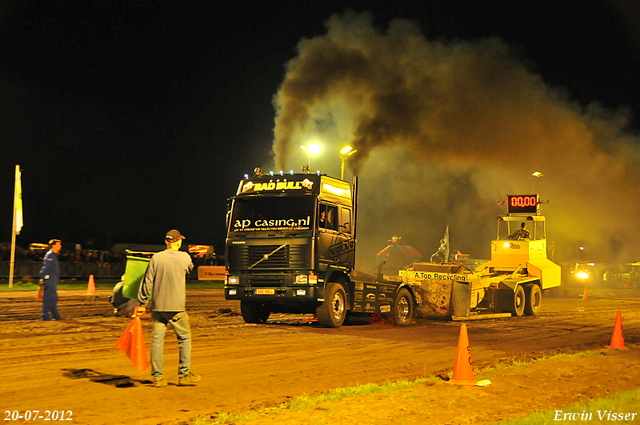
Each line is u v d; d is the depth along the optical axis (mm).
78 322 13078
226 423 5590
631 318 18859
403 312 15836
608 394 7230
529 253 20219
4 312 14805
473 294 17719
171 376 7652
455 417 5965
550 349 11422
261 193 14281
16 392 6625
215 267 35781
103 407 6117
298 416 5840
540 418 5699
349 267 14766
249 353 9844
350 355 9961
